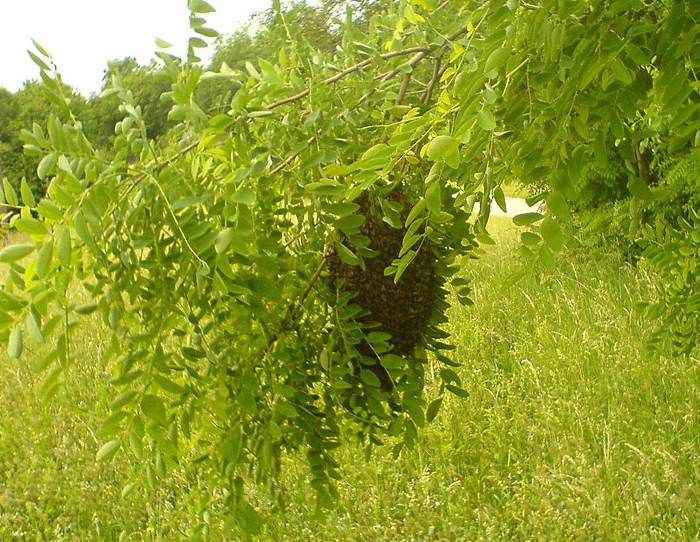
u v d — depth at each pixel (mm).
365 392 1940
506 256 7543
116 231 1422
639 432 3834
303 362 1901
